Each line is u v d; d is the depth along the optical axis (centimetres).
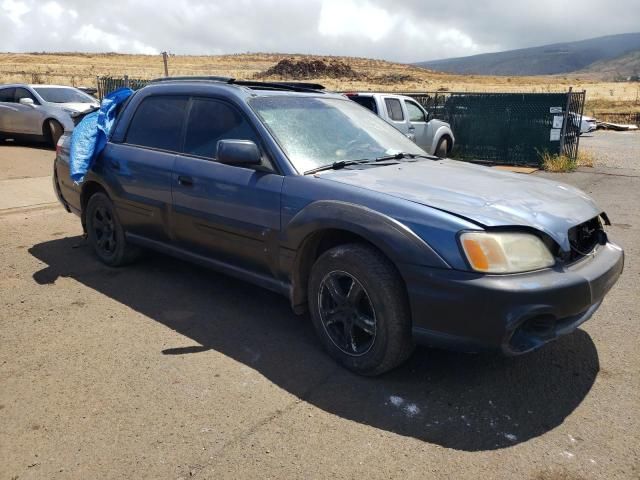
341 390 325
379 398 317
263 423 292
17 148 1415
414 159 430
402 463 263
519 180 384
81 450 270
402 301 315
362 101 1103
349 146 418
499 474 256
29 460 263
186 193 427
